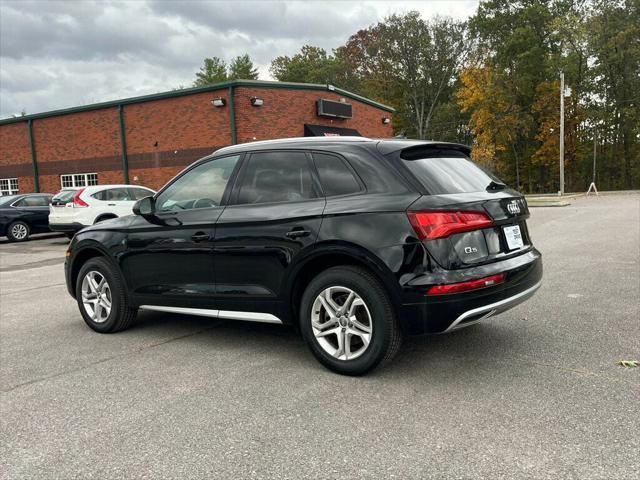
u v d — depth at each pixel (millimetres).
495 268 3533
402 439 2771
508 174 50312
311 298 3805
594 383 3412
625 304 5395
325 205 3768
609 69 41312
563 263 7887
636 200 23938
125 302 5023
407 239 3400
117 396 3512
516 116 42812
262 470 2525
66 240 16438
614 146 44219
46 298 7137
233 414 3164
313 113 23891
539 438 2717
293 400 3340
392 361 3990
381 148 3783
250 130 21297
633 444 2621
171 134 23312
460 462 2520
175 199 4711
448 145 4047
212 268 4324
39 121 28047
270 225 3963
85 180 26734
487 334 4566
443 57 51375
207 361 4168
